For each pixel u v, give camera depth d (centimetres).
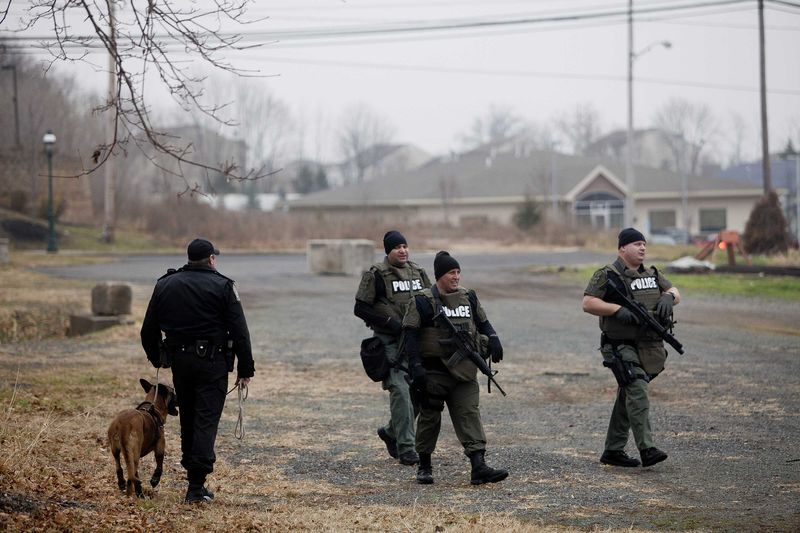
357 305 2489
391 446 2567
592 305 2369
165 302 2039
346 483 2292
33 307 5962
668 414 3061
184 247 13625
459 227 18362
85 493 1988
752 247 10094
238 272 9394
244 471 2408
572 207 18912
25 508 1764
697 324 5400
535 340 4912
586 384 3697
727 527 1764
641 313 2348
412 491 2194
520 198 18762
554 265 10188
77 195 14975
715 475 2261
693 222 19638
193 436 2017
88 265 9881
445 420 3119
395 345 2494
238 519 1856
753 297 6669
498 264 10662
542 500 2064
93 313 5334
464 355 2209
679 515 1881
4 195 13650
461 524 1811
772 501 1988
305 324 5588
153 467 2394
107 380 3609
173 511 1911
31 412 2916
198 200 15988
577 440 2744
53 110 13975
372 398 3462
